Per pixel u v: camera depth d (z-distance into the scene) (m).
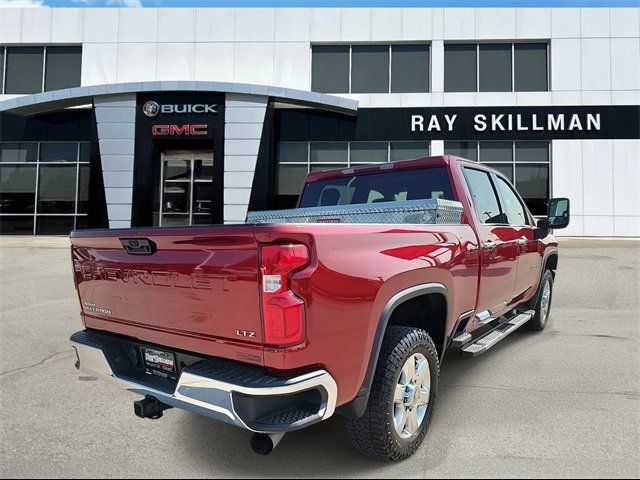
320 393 2.17
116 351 2.73
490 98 16.64
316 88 17.39
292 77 17.14
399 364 2.54
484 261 3.59
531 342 5.14
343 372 2.24
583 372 4.15
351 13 17.08
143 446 2.86
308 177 4.57
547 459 2.67
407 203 3.23
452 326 3.19
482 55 17.03
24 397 3.66
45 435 3.01
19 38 17.61
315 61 17.44
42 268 10.69
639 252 12.57
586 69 16.50
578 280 9.11
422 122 16.80
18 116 17.56
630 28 16.42
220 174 15.97
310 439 2.94
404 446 2.64
